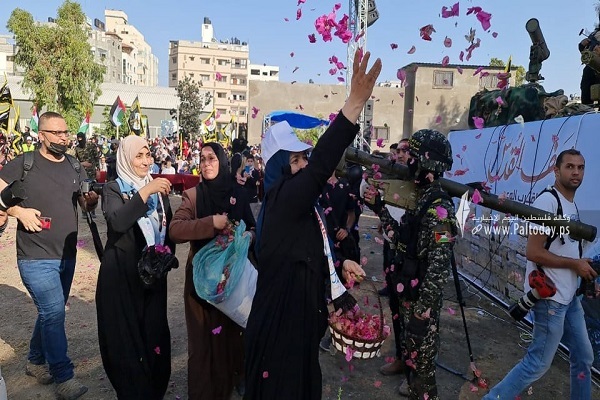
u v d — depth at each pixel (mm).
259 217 2236
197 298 3084
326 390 3590
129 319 2932
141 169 3086
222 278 2840
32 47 32219
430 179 2531
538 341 2873
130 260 2947
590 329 3941
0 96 13969
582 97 5578
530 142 5059
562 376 3881
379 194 3174
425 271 2602
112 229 2867
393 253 3330
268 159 2357
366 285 6102
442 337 4648
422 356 2533
